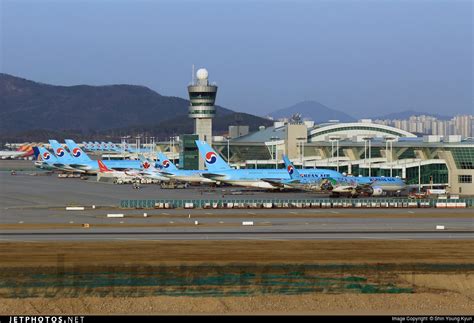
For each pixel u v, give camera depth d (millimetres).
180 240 139500
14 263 111938
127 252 123562
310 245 132875
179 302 92750
